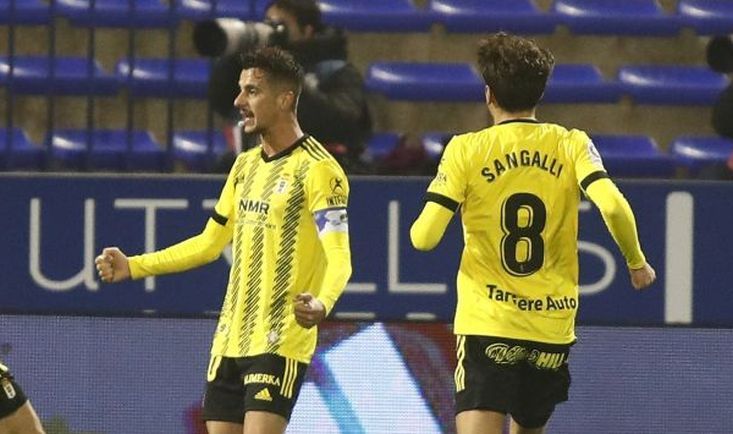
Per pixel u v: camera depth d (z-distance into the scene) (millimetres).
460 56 31750
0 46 30609
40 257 23625
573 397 23500
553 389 18438
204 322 23672
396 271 23328
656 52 31859
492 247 17984
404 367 23391
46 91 28891
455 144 18125
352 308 23375
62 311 23625
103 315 23641
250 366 18266
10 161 25281
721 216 23203
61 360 23734
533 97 18125
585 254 23344
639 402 23469
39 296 23625
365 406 23406
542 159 17984
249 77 18359
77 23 30266
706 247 23219
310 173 18234
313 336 18516
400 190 23281
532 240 17938
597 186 17500
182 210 23562
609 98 30844
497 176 17953
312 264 18359
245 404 18234
